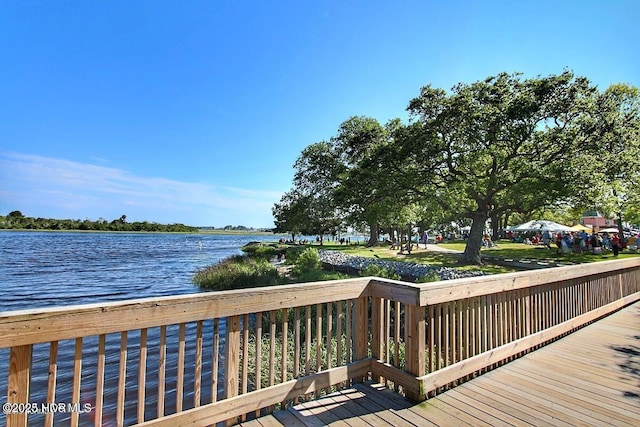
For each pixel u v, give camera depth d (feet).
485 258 58.13
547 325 13.99
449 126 50.14
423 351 8.94
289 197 147.95
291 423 7.75
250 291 7.70
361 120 112.27
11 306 37.52
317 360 8.98
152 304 6.44
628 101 54.65
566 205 50.67
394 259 61.41
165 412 14.62
